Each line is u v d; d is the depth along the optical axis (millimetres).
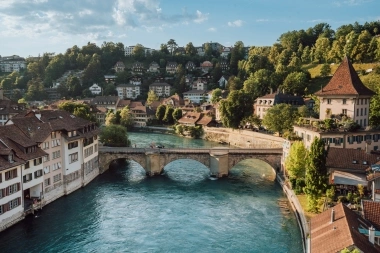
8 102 139375
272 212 71062
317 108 134125
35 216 68000
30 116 80938
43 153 70500
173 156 99438
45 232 61531
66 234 61125
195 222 66688
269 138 131500
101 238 59906
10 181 61406
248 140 142500
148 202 77438
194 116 181500
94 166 96188
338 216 41969
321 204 62312
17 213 63875
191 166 110500
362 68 173875
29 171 67312
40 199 71062
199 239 59656
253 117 151875
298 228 62906
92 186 88625
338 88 91812
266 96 160500
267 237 59781
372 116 98938
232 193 83688
